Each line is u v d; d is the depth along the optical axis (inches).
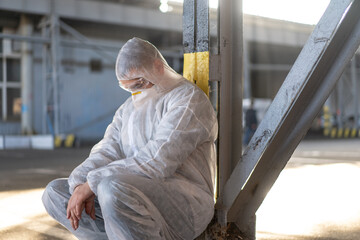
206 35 83.1
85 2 678.5
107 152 73.8
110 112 761.0
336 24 60.3
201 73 84.2
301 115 72.1
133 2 714.2
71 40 719.7
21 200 159.5
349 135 898.1
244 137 542.6
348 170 263.1
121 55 68.2
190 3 85.7
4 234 106.9
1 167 298.5
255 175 76.0
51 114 688.4
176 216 65.3
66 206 72.1
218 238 79.6
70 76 719.7
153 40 796.6
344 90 1066.1
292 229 113.6
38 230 110.8
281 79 1050.7
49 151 515.8
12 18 669.3
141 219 60.7
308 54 64.1
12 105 692.1
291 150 75.5
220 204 79.7
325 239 102.6
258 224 119.8
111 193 59.7
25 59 679.7
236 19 83.0
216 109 82.6
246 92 784.9
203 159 69.6
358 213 135.0
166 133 64.7
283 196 168.9
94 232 72.5
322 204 151.4
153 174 62.9
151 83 70.0
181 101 67.2
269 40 831.1
